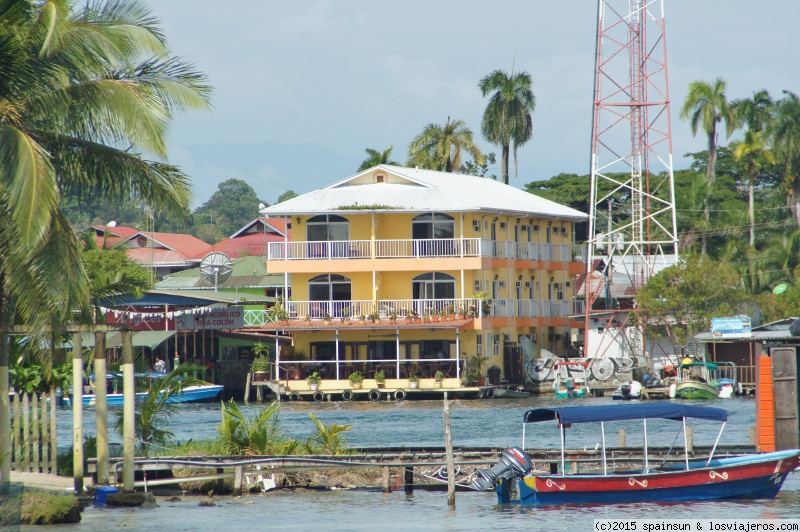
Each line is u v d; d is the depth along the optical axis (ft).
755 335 352.08
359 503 335.26
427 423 585.22
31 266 253.85
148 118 261.03
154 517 301.43
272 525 298.15
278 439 390.01
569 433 526.98
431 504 334.44
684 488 330.75
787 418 327.88
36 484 308.19
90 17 272.10
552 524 302.45
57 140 276.21
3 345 283.59
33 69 261.85
